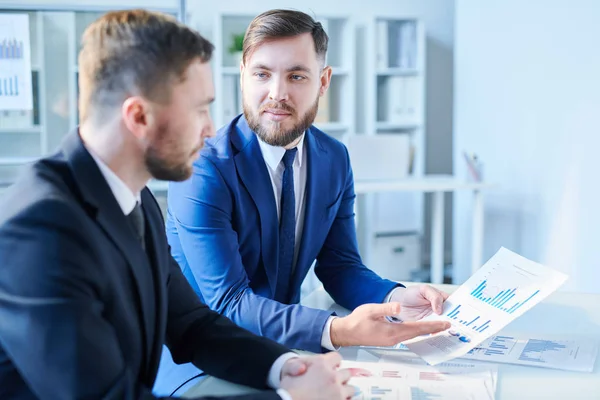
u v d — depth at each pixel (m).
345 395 1.00
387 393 1.05
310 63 1.46
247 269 1.56
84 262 0.85
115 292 0.91
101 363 0.84
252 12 4.77
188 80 0.92
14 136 4.11
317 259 1.75
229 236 1.45
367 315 1.25
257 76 1.46
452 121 5.80
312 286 4.07
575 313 1.51
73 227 0.85
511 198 4.41
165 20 0.92
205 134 0.98
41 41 4.09
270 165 1.53
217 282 1.42
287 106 1.45
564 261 3.93
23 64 4.01
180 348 1.19
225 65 5.02
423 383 1.09
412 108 5.23
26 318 0.81
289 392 0.97
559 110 3.93
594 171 3.65
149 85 0.89
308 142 1.60
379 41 5.13
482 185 4.18
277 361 1.08
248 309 1.35
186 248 1.47
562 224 3.93
